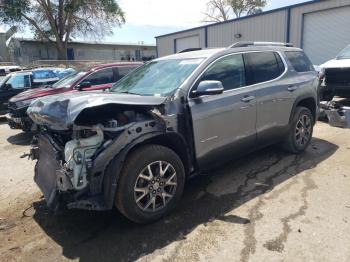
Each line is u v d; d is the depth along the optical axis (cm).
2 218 395
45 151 382
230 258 294
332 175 461
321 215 355
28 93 858
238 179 464
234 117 421
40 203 431
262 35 1961
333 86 866
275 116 489
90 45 4297
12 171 571
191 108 374
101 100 323
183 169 374
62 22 3603
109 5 3594
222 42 2247
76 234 348
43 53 3972
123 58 4594
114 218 375
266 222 347
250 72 459
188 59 435
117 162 319
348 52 959
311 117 566
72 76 916
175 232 340
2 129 996
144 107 348
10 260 311
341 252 292
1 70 1866
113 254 310
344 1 1538
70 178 322
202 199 409
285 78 509
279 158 539
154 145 350
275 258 289
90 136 332
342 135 667
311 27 1705
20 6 3372
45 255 315
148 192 346
